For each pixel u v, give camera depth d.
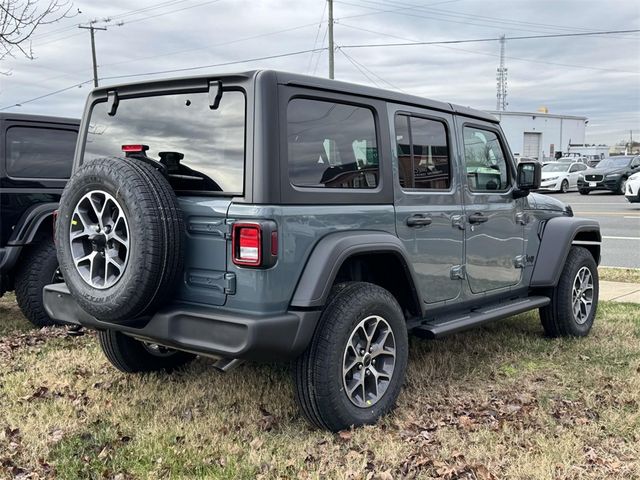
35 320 6.09
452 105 4.66
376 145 4.00
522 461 3.38
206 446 3.55
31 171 6.05
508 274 5.20
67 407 4.09
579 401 4.22
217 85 3.49
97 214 3.47
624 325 6.20
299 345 3.42
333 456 3.43
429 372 4.75
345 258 3.56
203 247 3.47
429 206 4.33
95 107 4.16
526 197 5.43
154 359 4.70
